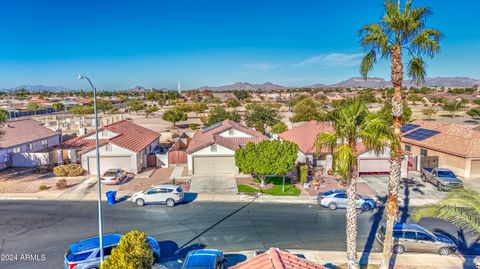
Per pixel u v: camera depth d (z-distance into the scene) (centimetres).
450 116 8312
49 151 3694
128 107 11150
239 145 3478
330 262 1672
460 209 1370
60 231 2031
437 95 14025
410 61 1399
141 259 1193
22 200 2611
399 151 1403
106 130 3641
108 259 1183
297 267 1102
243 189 2894
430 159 3531
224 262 1591
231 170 3400
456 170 3366
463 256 1759
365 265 1645
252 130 4322
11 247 1819
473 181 3139
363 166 3347
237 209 2427
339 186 2961
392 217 1457
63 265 1628
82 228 2078
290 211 2392
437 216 1364
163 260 1688
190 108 9512
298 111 6812
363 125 1374
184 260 1608
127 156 3372
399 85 1388
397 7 1375
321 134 1489
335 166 1434
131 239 1246
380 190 2875
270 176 3266
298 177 3216
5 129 3919
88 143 3944
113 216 2284
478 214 1323
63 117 8362
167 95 15975
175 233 2009
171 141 5016
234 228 2084
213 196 2716
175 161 3700
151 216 2286
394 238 1777
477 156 3198
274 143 2830
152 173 3422
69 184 3020
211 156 3378
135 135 3925
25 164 3631
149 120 7844
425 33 1342
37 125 4594
